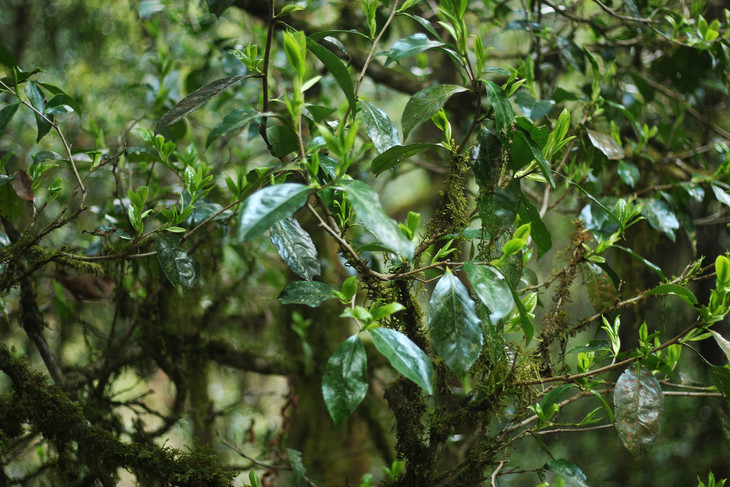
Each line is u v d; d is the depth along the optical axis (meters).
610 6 2.05
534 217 1.06
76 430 1.28
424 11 2.49
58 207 2.49
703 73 1.91
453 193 1.09
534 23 1.92
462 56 1.04
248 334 2.37
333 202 1.12
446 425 1.13
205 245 2.00
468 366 0.88
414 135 3.39
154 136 1.58
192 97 1.01
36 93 1.28
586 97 1.74
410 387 1.15
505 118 0.98
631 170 1.63
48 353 1.55
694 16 1.96
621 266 1.71
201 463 1.26
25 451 1.71
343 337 2.34
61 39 3.23
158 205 1.74
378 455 2.47
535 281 1.39
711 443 3.59
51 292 2.12
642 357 1.07
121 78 3.02
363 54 2.48
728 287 1.04
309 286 1.03
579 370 1.15
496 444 1.16
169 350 1.96
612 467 3.76
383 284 1.08
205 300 2.10
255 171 1.19
